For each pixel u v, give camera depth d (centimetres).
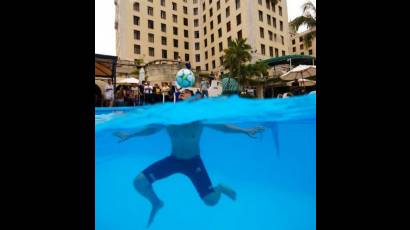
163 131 1206
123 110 980
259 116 1122
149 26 3703
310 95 996
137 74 2125
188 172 385
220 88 1115
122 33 3478
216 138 1650
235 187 1711
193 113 1055
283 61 2042
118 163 1786
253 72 2117
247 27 2911
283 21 3228
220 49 3447
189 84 632
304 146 1659
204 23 3944
